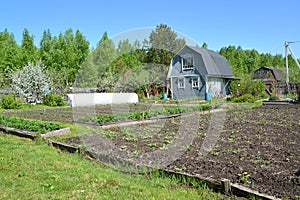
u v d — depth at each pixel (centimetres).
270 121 1132
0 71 3841
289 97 2736
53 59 4244
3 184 468
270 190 417
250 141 760
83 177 507
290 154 614
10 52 4259
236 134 866
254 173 495
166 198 414
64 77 3092
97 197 420
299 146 690
